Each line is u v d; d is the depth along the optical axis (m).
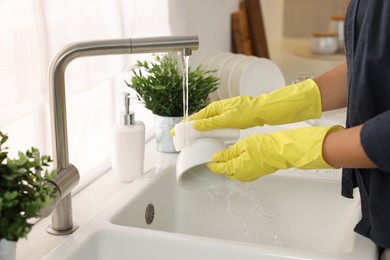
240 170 1.08
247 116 1.23
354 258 1.05
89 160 1.58
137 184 1.40
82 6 1.34
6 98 1.12
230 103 1.25
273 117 1.24
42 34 1.20
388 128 0.90
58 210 1.16
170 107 1.58
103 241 1.16
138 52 1.12
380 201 1.04
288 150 1.03
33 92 1.20
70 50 1.06
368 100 1.03
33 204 0.80
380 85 1.02
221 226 1.54
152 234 1.14
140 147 1.43
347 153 0.97
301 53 3.35
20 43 1.14
